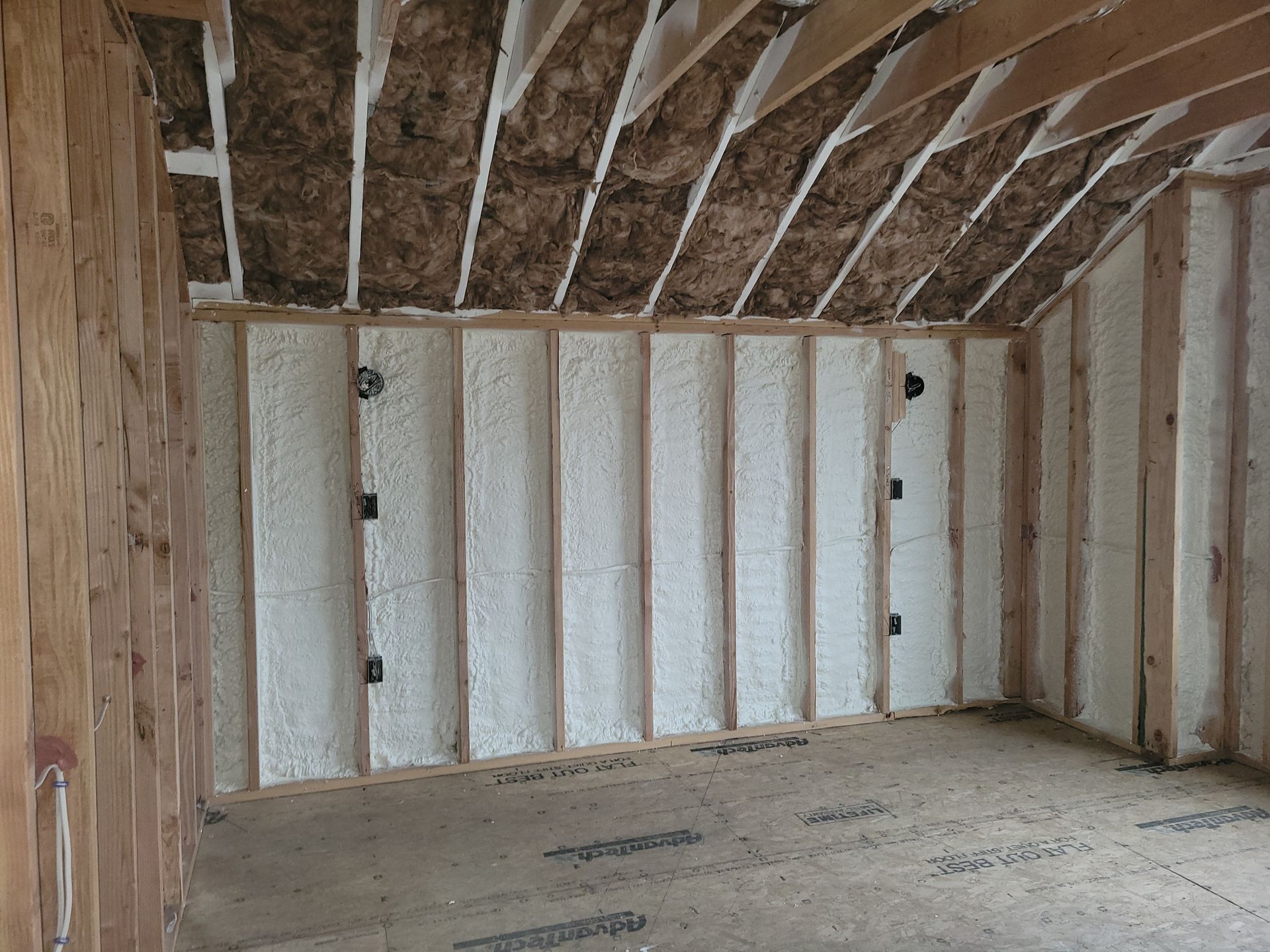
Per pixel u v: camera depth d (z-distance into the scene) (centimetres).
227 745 345
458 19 245
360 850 300
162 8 212
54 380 134
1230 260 366
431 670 369
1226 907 257
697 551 404
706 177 313
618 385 387
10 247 115
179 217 291
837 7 237
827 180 330
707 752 389
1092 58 261
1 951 118
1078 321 408
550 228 326
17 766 117
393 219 308
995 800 334
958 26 254
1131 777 356
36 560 134
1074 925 249
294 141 271
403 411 358
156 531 236
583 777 362
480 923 254
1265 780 351
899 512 433
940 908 259
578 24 252
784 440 412
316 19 236
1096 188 361
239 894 272
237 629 344
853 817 321
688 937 246
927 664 443
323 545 353
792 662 421
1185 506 369
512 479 374
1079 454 411
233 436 339
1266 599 359
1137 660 383
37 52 131
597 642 392
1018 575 446
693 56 242
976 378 440
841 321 407
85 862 141
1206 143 343
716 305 384
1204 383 369
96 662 171
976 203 351
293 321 339
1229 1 223
